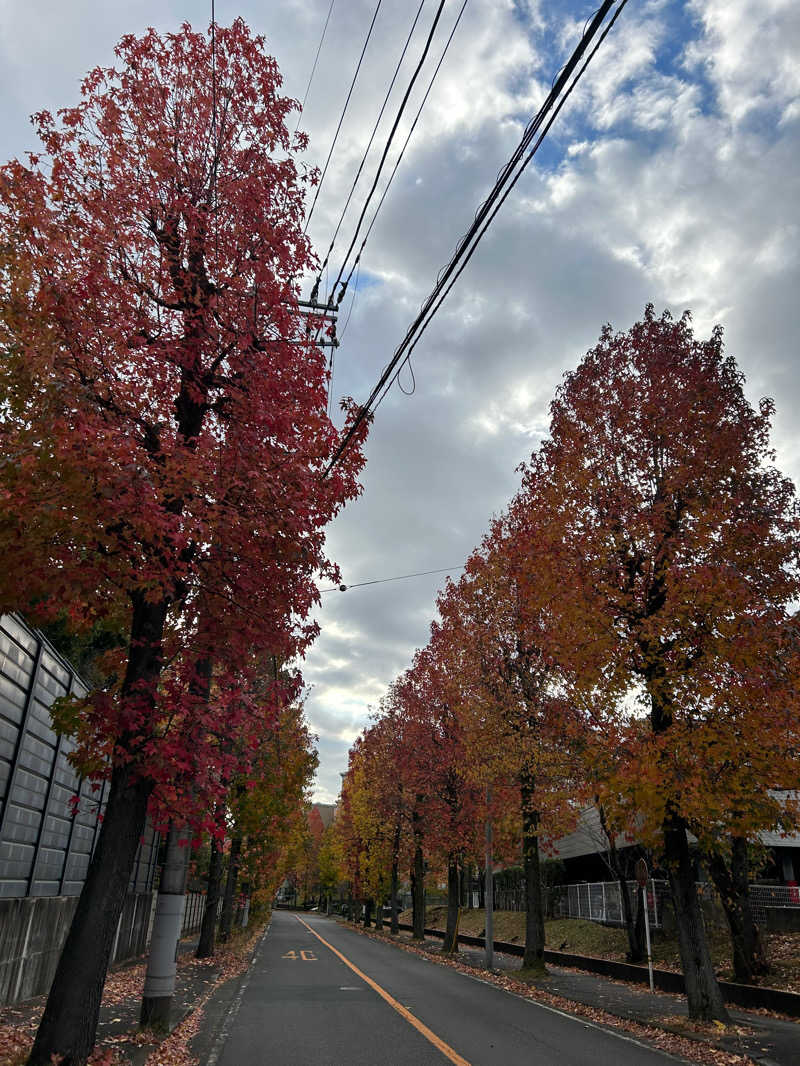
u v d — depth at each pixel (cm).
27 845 1119
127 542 682
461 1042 977
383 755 3453
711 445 1203
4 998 1006
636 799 1066
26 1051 689
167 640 780
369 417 920
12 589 635
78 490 608
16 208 700
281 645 762
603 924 2619
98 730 711
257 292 807
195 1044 931
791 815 1062
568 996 1459
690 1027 1073
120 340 725
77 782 1341
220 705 706
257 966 2047
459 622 2042
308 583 812
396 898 4075
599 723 1219
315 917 7900
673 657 1140
